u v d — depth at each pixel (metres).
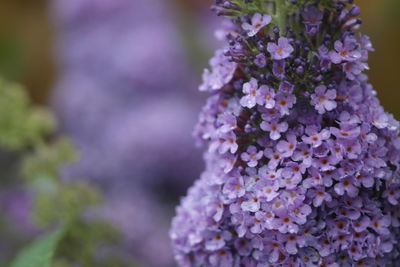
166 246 0.96
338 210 0.58
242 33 0.61
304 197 0.58
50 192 0.75
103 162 1.10
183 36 1.28
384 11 1.33
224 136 0.60
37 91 1.61
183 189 1.11
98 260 0.75
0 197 1.02
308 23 0.59
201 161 1.10
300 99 0.59
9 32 1.50
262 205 0.58
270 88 0.58
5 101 0.76
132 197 1.06
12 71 1.48
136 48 1.20
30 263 0.65
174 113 1.11
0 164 1.12
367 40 0.60
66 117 1.23
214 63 0.61
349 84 0.59
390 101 1.33
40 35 1.64
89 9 1.24
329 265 0.58
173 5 1.40
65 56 1.31
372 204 0.58
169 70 1.19
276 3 0.60
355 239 0.58
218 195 0.60
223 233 0.60
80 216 0.74
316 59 0.59
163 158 1.07
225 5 0.60
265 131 0.59
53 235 0.66
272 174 0.58
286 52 0.58
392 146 0.59
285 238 0.58
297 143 0.58
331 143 0.58
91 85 1.21
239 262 0.60
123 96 1.19
